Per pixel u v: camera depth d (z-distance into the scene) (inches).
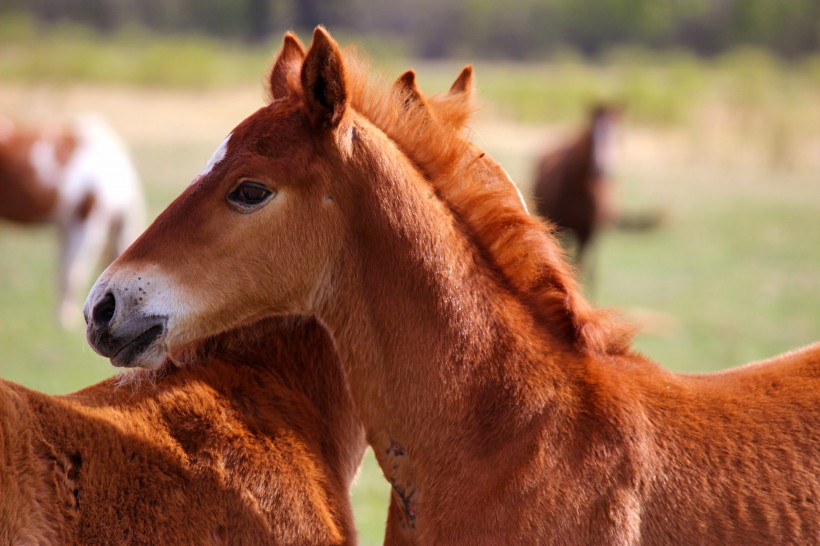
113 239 745.0
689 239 1027.3
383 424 209.8
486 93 2074.3
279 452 217.9
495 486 194.2
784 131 1702.8
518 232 210.8
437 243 204.4
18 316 664.4
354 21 3442.4
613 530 188.9
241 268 203.3
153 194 1074.7
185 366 226.8
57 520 191.6
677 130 1884.8
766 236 1041.5
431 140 211.8
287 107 206.4
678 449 195.3
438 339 203.0
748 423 198.5
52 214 693.9
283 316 234.2
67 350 577.9
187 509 203.5
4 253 882.8
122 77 2139.5
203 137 1599.4
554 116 1968.5
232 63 2433.6
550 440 194.9
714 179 1483.8
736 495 191.3
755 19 3373.5
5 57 2273.6
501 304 206.5
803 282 824.9
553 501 189.9
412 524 210.8
